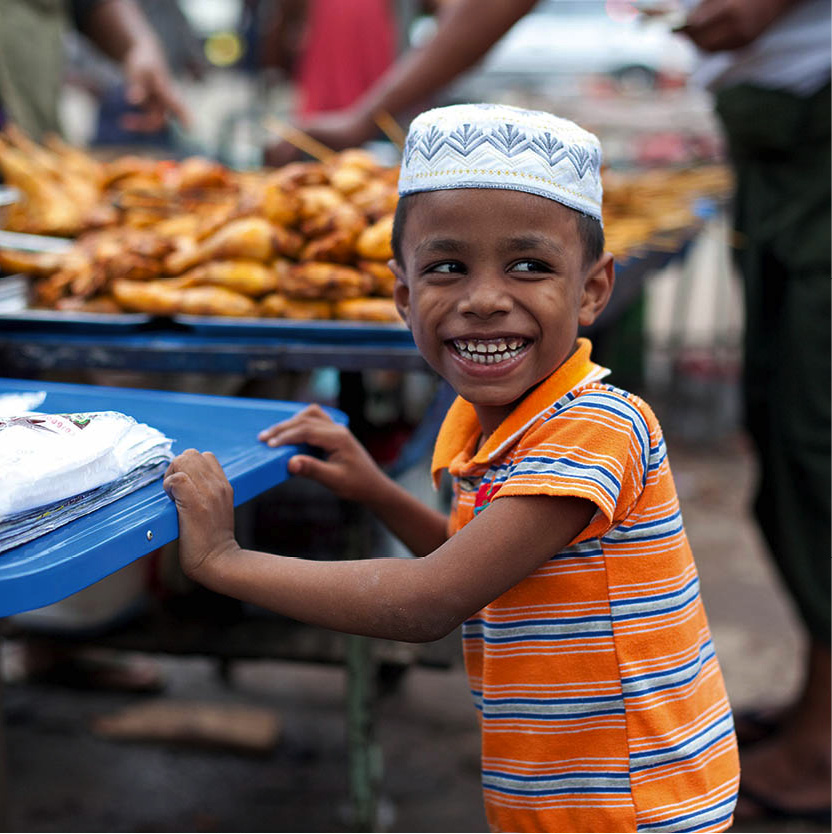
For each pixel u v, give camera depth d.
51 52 2.86
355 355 1.49
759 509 2.15
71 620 1.75
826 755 2.01
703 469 4.03
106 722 2.26
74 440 0.91
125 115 4.29
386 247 1.70
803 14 1.92
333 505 1.99
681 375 4.44
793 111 1.94
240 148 3.80
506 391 0.99
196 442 1.17
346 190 1.90
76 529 0.87
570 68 6.52
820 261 1.93
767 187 2.03
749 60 1.99
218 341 1.57
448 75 2.40
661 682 1.01
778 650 2.63
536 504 0.94
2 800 1.33
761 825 1.99
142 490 0.99
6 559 0.79
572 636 1.00
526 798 1.05
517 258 0.95
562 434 0.97
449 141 0.95
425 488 1.94
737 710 2.28
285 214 1.83
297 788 2.06
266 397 2.11
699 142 4.05
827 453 1.94
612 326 2.47
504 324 0.96
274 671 2.56
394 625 0.95
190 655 1.74
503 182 0.94
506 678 1.03
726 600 2.93
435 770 2.11
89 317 1.62
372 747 1.73
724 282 4.34
